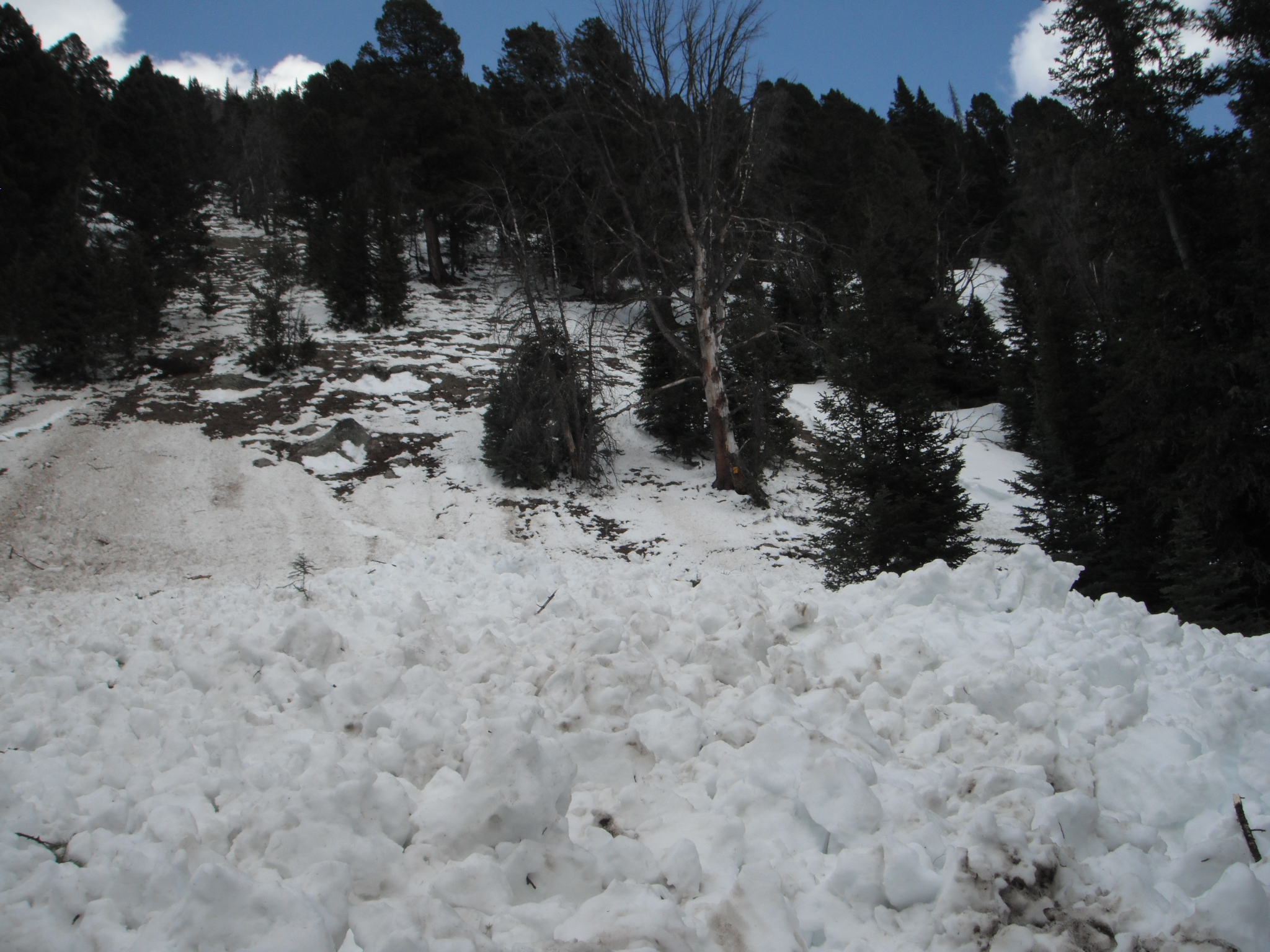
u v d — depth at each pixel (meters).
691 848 2.42
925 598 5.54
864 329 14.86
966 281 37.53
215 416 23.36
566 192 23.75
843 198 39.53
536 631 5.07
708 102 20.25
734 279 21.61
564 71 20.73
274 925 1.96
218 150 63.91
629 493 21.52
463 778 2.99
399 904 2.23
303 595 8.21
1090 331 17.86
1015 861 2.42
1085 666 4.15
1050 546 16.41
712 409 21.88
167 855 2.37
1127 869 2.54
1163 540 15.23
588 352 22.27
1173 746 3.28
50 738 3.70
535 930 2.13
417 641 4.60
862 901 2.38
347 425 22.47
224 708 4.10
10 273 25.91
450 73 40.34
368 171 39.41
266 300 27.70
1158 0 15.58
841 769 2.71
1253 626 12.60
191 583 15.89
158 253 34.59
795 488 22.55
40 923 2.12
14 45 33.47
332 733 3.55
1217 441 13.94
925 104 51.38
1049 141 20.19
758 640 4.40
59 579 15.54
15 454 20.06
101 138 38.50
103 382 25.56
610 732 3.25
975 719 3.48
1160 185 15.55
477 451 22.70
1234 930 2.17
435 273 40.50
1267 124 14.41
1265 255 14.24
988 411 29.14
